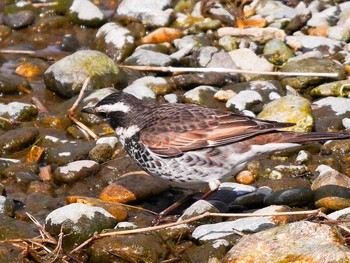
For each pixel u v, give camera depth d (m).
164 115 11.86
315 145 13.75
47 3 19.39
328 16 18.39
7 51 17.84
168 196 12.68
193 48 17.30
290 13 18.84
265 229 10.75
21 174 12.97
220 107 15.27
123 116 12.16
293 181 12.68
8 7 19.16
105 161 13.52
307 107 14.30
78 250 10.86
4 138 14.02
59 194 12.74
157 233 11.16
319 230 10.34
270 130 11.43
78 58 16.09
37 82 16.66
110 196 12.31
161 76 16.70
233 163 11.62
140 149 11.75
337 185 11.90
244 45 17.56
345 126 14.43
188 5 19.31
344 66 16.52
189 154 11.52
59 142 14.15
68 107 15.32
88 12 18.91
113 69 16.17
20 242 11.01
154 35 17.95
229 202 12.31
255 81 15.93
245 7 19.17
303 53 17.22
